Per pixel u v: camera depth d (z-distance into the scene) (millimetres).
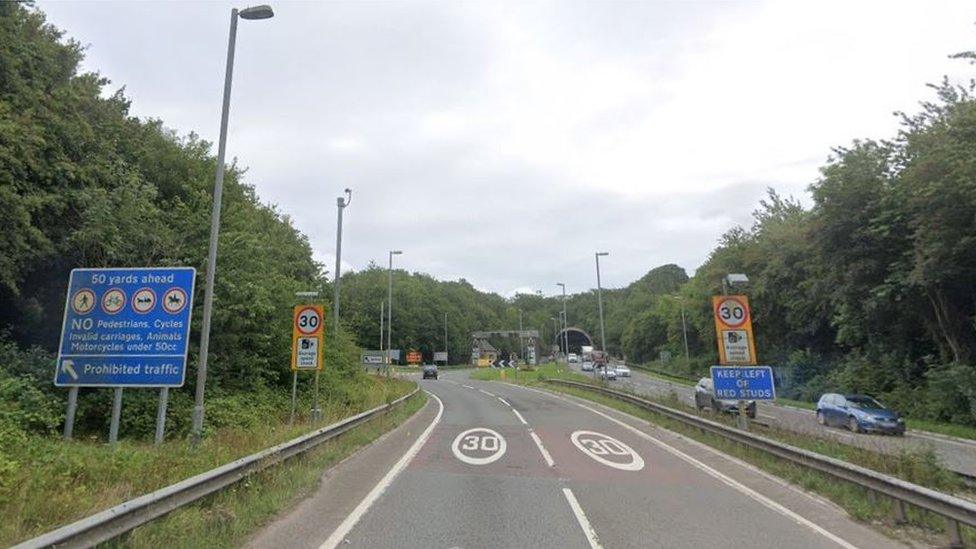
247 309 18844
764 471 12508
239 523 7406
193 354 18016
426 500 9570
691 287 82875
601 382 39438
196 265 18422
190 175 21984
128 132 21234
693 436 17781
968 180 23844
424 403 32719
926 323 32688
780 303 49750
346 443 14625
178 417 15461
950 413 27672
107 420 15023
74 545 5281
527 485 11008
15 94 15516
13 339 17375
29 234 14875
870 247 33656
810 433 15172
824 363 47812
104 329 12328
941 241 26578
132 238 17047
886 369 35875
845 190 33656
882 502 8961
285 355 22656
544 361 136875
